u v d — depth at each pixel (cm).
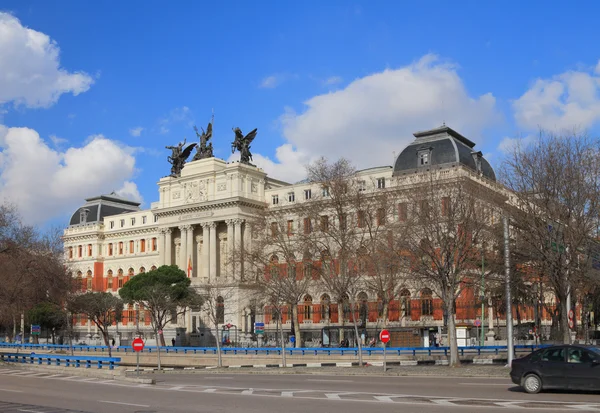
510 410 2773
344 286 8869
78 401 3450
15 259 9169
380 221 8981
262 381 4975
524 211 5966
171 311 12356
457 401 3134
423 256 6950
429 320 11369
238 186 14038
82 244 18150
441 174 8444
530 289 7925
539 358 3538
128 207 19038
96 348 11050
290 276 9938
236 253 11494
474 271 8012
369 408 2919
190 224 14675
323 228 9550
